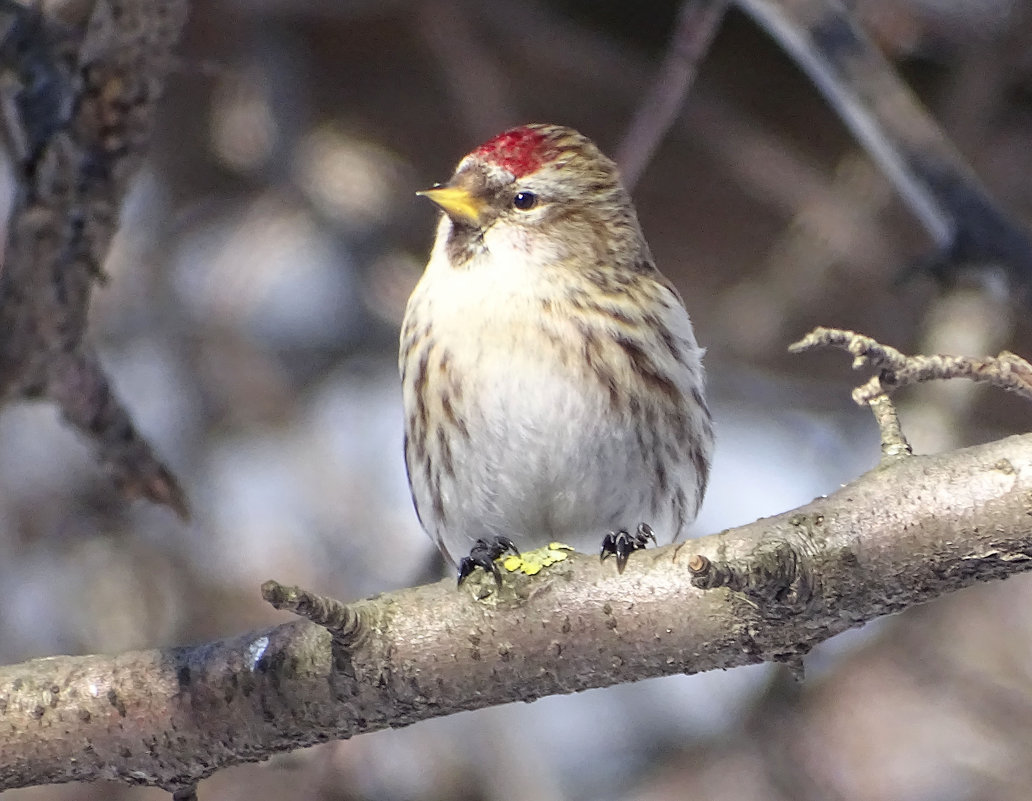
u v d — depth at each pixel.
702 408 6.88
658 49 11.25
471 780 9.62
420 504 6.92
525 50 11.02
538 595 4.78
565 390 6.47
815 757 10.08
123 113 5.91
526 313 6.52
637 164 7.05
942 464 4.49
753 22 10.62
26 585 10.62
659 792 10.33
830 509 4.52
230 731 4.94
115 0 5.64
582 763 10.71
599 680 4.80
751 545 4.61
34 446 11.02
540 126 6.99
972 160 10.76
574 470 6.52
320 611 4.55
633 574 4.74
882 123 7.48
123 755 4.99
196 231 12.36
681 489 6.74
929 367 4.73
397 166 11.96
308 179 11.29
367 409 12.45
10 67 5.95
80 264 6.29
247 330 11.88
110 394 6.77
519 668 4.78
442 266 6.76
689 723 10.78
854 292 11.93
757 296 11.84
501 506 6.62
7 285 6.30
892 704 10.16
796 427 12.79
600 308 6.58
